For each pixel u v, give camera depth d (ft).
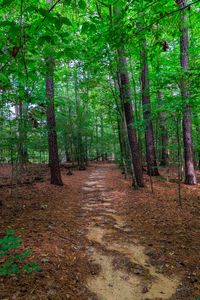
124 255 12.95
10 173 45.44
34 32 8.34
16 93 16.19
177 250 13.44
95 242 14.73
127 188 33.32
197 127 43.55
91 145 89.92
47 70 11.52
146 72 36.29
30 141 26.66
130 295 9.50
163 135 48.80
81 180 43.91
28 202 23.57
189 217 19.45
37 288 9.08
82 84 35.35
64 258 12.02
